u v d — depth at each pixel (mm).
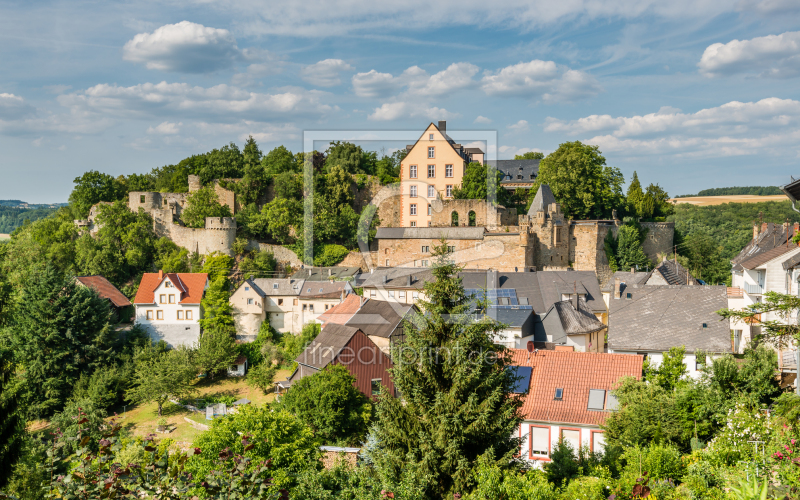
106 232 79375
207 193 84688
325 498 17062
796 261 26219
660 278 56688
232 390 53469
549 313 44750
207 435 22453
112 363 56344
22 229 93312
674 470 16594
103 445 10242
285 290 56000
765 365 21094
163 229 82562
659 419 20578
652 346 36344
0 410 14445
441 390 15992
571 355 27484
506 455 15680
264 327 57375
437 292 15383
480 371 15789
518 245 62531
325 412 31562
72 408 45250
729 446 16375
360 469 17703
